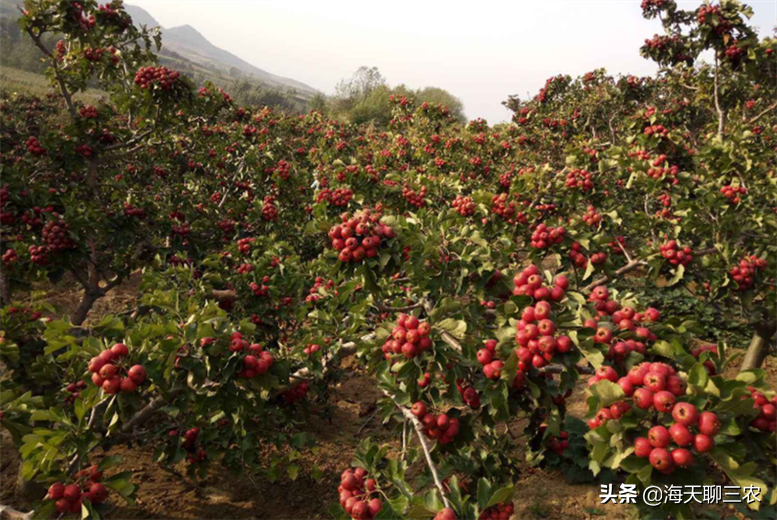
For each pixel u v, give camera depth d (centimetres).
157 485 547
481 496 282
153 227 800
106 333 361
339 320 516
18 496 488
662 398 225
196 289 596
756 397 254
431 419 356
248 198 1027
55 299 1040
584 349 276
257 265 623
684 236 743
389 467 339
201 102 984
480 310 402
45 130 1229
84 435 329
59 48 860
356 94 6550
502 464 445
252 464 513
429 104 1598
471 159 1314
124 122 1288
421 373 328
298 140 1959
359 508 305
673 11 1098
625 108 1594
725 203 680
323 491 568
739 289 579
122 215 732
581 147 1011
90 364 321
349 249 368
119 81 880
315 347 466
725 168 748
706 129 1326
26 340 493
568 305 322
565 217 835
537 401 337
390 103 1847
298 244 917
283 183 976
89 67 830
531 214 805
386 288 525
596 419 257
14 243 631
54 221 624
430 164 1274
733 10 903
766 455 254
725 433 221
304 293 700
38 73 5612
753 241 688
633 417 237
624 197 1127
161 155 1239
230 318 630
